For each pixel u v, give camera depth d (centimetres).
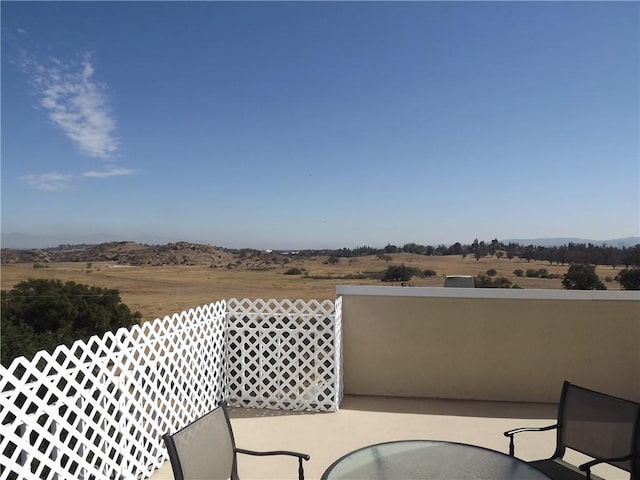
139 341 362
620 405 270
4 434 236
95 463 326
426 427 473
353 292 573
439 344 559
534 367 545
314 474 373
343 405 540
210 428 264
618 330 530
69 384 283
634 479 254
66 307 1340
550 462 288
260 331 535
